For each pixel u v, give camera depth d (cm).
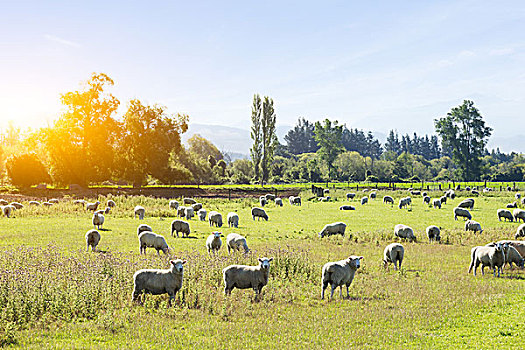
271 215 4853
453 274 2100
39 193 7025
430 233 3097
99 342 1192
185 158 11531
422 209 5434
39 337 1213
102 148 7919
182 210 4444
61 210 4544
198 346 1173
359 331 1310
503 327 1355
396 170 15875
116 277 1689
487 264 2089
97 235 2508
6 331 1192
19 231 3155
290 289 1745
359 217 4616
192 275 1806
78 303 1435
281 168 15338
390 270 2177
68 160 7744
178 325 1336
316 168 14638
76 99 7769
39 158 9144
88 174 7950
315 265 2133
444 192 7856
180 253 2291
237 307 1510
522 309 1527
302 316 1447
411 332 1303
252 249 2531
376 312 1488
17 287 1452
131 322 1347
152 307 1482
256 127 10838
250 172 13888
